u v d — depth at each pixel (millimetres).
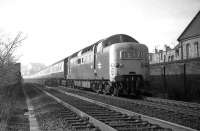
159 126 8016
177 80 20703
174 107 12086
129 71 17531
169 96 20297
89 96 20000
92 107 13188
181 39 35594
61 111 11992
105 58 18984
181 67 20344
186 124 8438
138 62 17812
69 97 19391
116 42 18656
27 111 13555
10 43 16641
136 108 12406
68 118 10031
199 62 18438
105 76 18953
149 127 7867
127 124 8406
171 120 9172
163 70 22641
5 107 12023
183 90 19828
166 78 22188
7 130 8352
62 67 37031
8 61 16984
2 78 16031
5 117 9961
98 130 7945
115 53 17625
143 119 9031
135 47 17828
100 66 20047
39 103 17125
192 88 18953
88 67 23344
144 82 17844
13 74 19375
